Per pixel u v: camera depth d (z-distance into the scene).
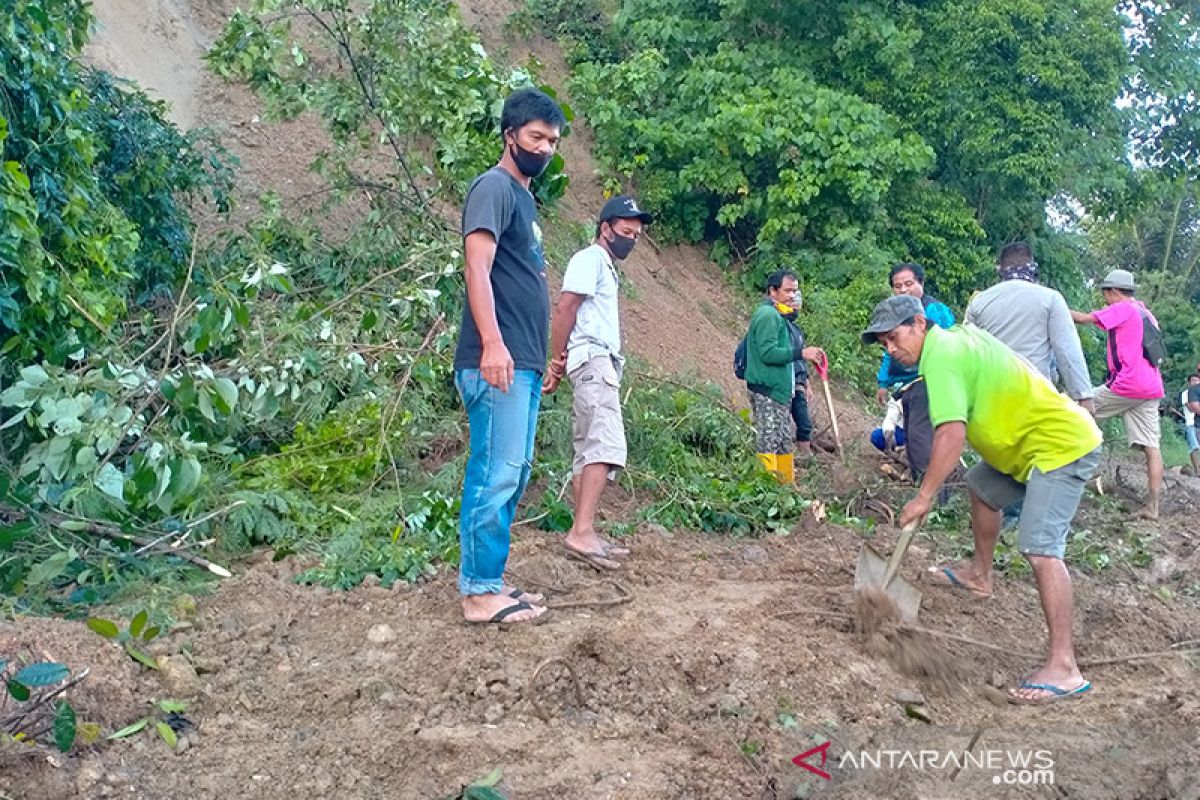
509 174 4.57
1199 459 11.88
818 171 12.43
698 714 4.15
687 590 5.40
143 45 10.09
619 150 12.72
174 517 5.47
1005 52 13.95
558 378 5.72
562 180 7.73
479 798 3.47
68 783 3.42
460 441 7.00
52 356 5.46
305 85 7.97
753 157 12.66
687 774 3.76
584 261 5.59
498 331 4.30
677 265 12.46
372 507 5.92
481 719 4.02
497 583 4.67
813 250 12.73
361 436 6.51
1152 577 6.64
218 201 8.35
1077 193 14.52
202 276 7.56
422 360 6.91
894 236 13.38
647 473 6.92
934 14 13.95
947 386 4.75
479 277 4.30
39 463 5.11
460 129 7.79
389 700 4.09
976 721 4.41
